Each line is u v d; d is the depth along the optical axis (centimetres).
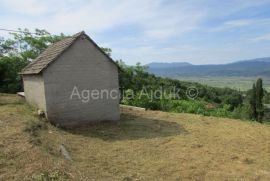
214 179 781
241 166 887
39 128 1084
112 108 1443
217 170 848
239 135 1276
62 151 870
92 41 1348
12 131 941
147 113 1752
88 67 1342
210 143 1131
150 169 833
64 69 1273
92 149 983
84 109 1340
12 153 761
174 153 991
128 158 918
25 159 730
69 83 1288
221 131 1347
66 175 672
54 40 2819
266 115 4416
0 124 1023
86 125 1336
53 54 1305
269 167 884
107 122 1412
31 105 1448
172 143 1113
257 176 810
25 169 677
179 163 892
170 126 1414
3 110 1323
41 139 935
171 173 811
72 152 924
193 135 1248
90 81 1352
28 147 805
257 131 1362
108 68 1409
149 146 1062
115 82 1438
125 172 796
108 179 721
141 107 2045
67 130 1223
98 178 714
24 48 2845
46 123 1200
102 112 1405
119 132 1251
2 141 837
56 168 696
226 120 1655
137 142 1108
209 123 1535
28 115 1242
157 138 1174
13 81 2555
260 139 1212
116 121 1454
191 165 877
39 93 1302
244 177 800
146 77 3175
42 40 2809
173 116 1695
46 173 663
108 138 1149
